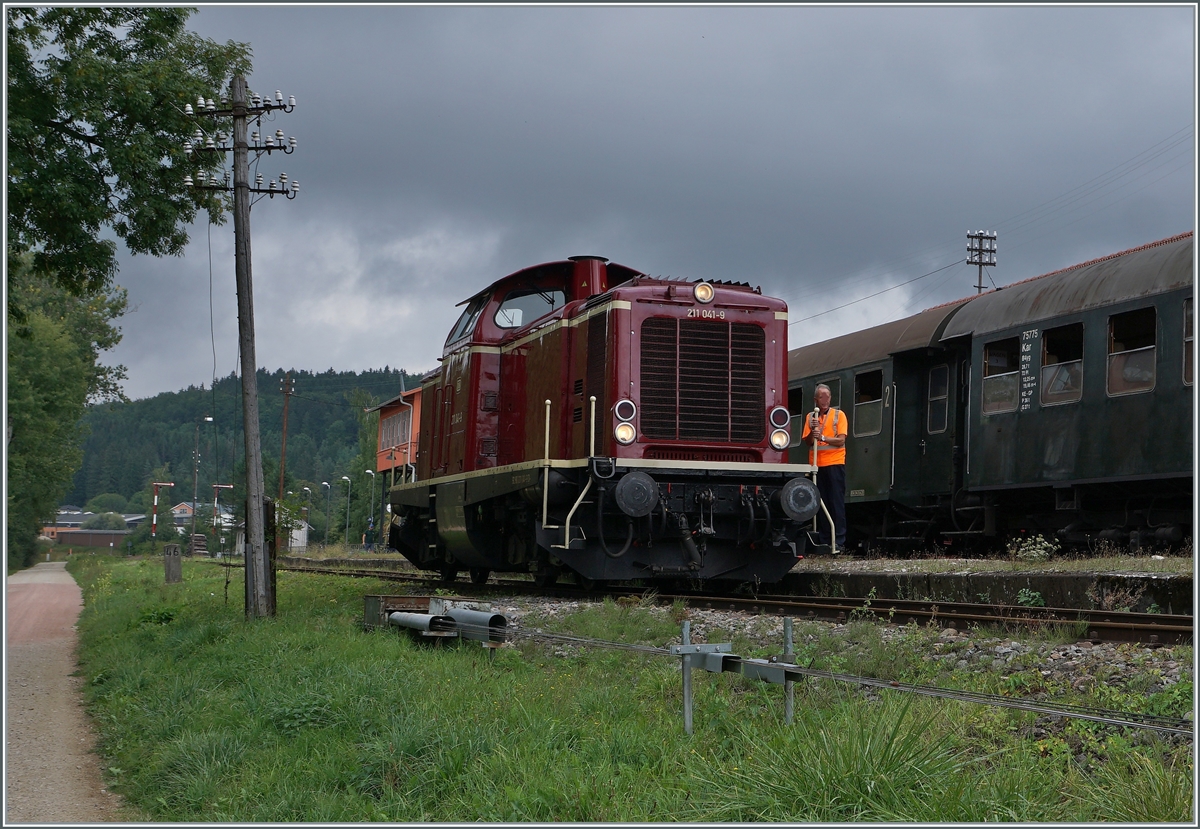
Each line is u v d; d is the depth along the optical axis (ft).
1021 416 47.42
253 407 46.19
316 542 316.19
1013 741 18.31
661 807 16.31
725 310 41.83
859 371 59.82
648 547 42.52
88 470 643.86
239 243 46.50
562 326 44.01
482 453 49.11
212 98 50.44
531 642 31.24
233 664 31.65
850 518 62.75
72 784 22.98
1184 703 19.07
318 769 20.21
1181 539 41.91
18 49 46.24
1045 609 30.42
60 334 145.38
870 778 15.60
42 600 86.99
